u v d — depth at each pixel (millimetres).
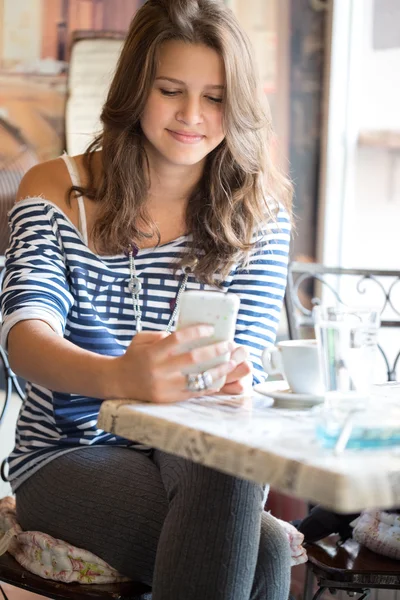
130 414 1325
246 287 1935
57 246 1841
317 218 4246
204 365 1414
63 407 1813
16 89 3746
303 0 4156
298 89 4180
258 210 1945
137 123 1872
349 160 4270
